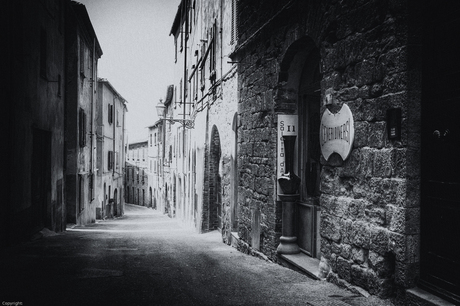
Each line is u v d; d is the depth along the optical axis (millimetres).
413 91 3471
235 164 9406
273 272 5434
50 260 6211
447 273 3203
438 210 3305
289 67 6254
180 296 4172
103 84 24562
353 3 4168
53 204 11078
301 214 6230
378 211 3771
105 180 25906
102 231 13180
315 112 6078
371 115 3889
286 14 5895
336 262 4492
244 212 7969
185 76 20312
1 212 7176
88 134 18969
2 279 4883
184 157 20125
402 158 3490
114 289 4449
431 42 3395
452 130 3180
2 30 6965
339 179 4453
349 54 4234
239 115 8359
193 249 8086
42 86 9812
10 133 7277
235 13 9141
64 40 12398
